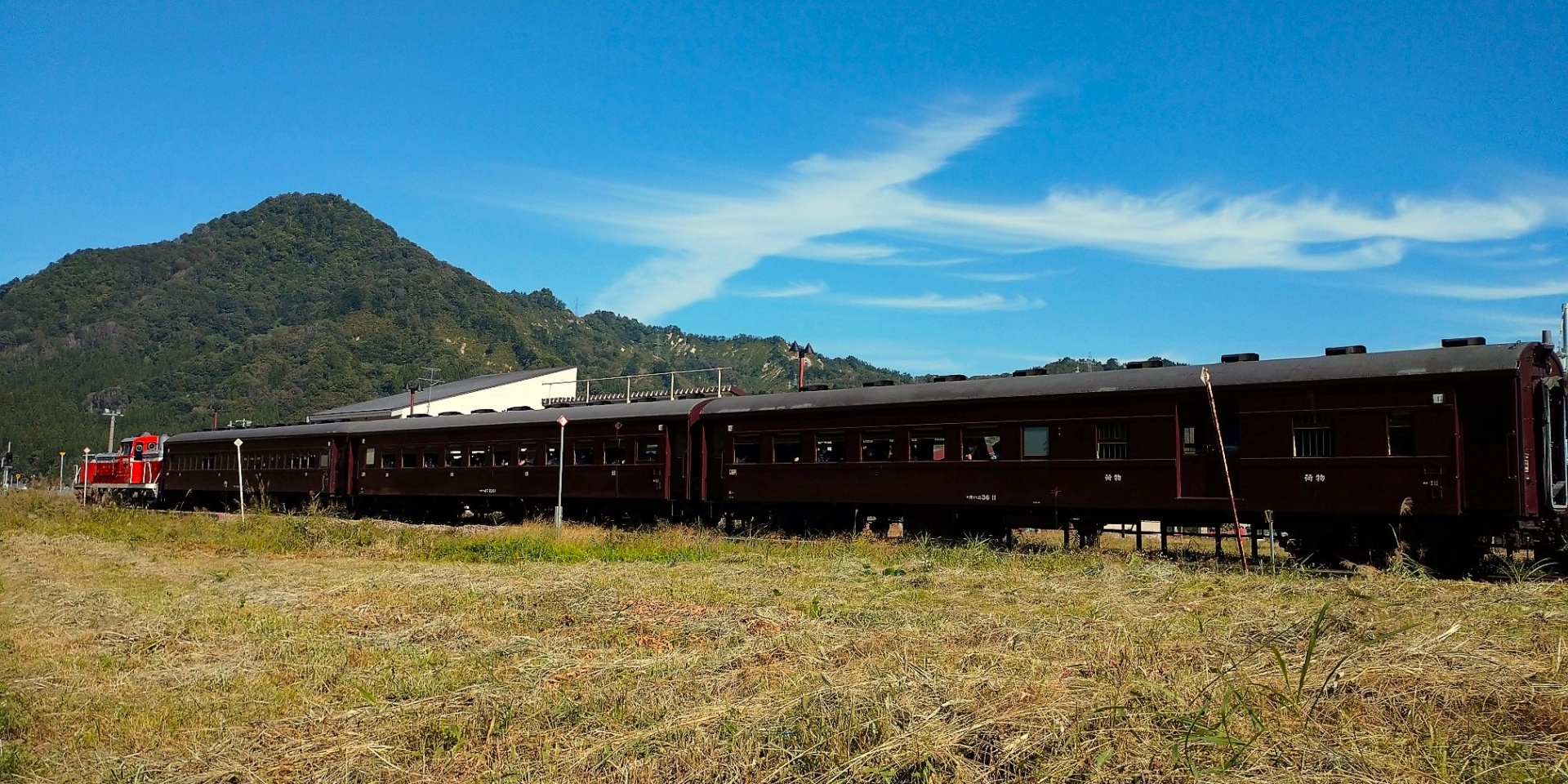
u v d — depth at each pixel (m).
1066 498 22.73
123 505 50.53
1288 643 11.17
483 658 12.39
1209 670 10.02
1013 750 7.86
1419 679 9.15
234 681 11.62
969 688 9.52
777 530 28.72
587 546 25.25
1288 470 19.91
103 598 17.44
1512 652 10.20
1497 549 20.52
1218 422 20.12
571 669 11.62
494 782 8.20
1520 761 7.33
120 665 12.55
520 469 34.44
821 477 27.08
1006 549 23.80
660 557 23.50
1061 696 9.09
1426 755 7.57
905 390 25.94
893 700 9.16
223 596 18.14
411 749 9.07
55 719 10.22
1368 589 15.01
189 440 50.84
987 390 24.19
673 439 30.50
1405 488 18.62
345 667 12.24
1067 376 23.34
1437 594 14.36
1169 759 7.61
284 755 8.96
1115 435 22.20
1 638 14.15
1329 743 7.84
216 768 8.68
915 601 15.83
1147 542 28.31
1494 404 17.97
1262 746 7.77
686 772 8.15
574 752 8.74
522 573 20.42
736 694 10.17
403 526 32.88
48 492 60.22
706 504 30.19
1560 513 18.14
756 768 8.11
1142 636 11.83
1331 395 19.53
